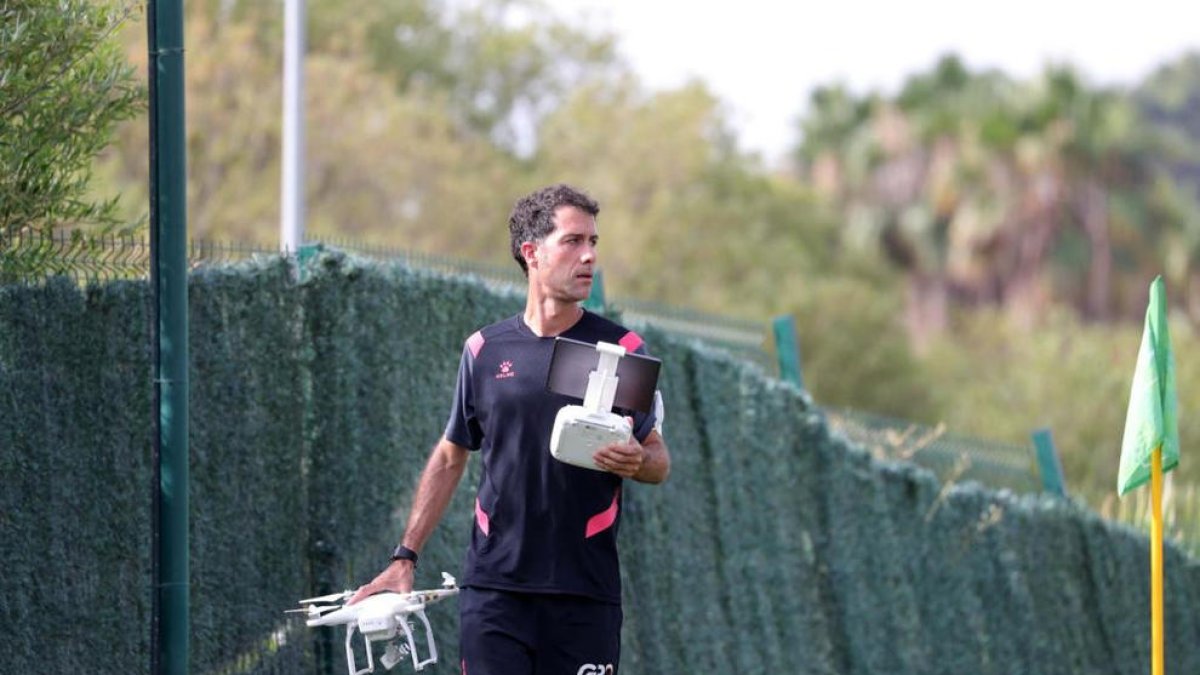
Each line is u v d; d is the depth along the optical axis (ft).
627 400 67.15
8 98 77.46
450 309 103.35
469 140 476.54
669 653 120.37
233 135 382.42
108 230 82.99
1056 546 173.58
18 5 76.69
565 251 68.90
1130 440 92.63
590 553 69.51
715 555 128.16
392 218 410.72
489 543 70.03
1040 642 165.99
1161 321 92.43
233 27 389.60
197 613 83.66
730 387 132.16
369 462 94.79
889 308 499.10
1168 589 192.75
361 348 94.84
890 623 144.97
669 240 458.09
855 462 144.46
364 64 422.41
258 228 383.65
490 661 69.51
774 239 505.25
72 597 77.66
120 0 81.66
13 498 75.15
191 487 83.56
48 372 76.89
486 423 69.77
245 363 87.51
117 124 87.81
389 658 70.38
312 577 92.07
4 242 78.84
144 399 81.05
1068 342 422.41
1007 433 388.57
